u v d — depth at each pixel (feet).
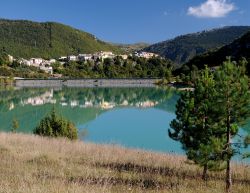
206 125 47.73
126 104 270.87
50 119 106.42
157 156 73.36
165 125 165.37
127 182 49.39
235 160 72.90
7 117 195.52
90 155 71.20
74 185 38.55
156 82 599.98
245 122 46.70
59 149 75.82
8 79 581.53
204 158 44.34
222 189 46.21
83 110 231.09
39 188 35.99
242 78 45.57
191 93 50.67
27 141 84.33
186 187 46.16
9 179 43.24
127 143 123.44
